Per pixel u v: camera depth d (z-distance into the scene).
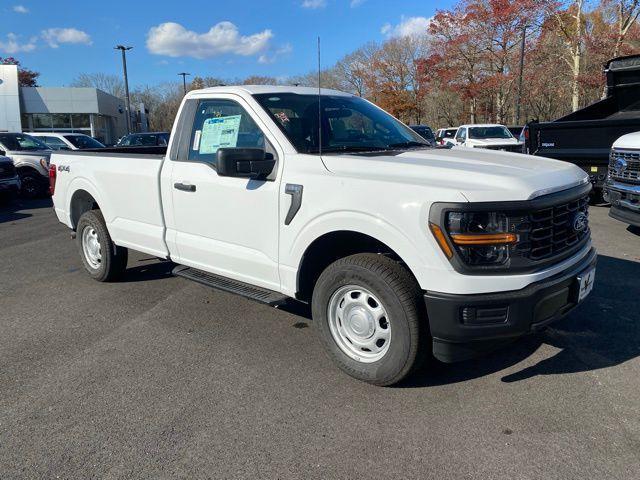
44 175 14.56
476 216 3.04
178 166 4.66
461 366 3.83
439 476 2.67
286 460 2.83
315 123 4.20
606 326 4.41
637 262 6.19
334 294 3.64
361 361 3.59
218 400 3.44
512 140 19.33
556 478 2.63
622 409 3.21
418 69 44.59
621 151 7.09
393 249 3.24
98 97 42.12
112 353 4.18
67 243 8.41
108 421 3.22
